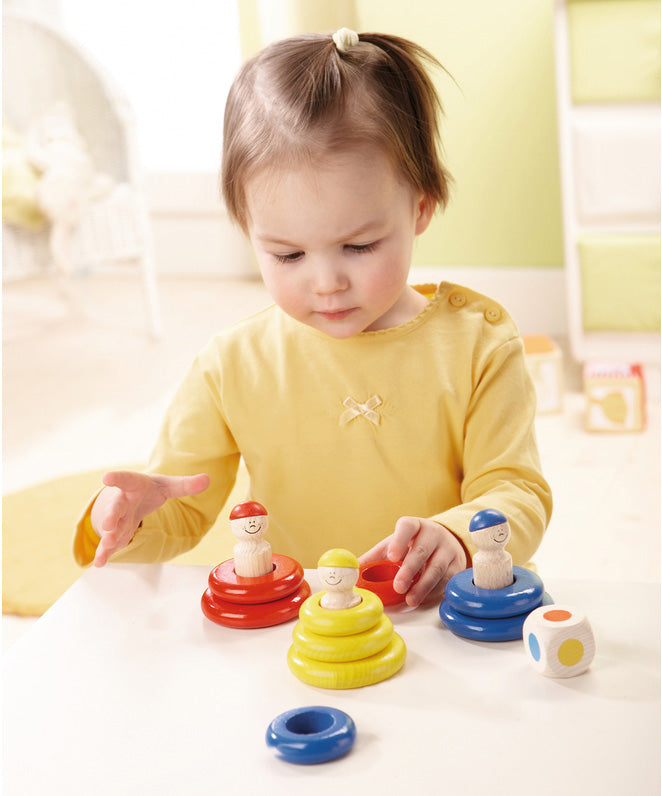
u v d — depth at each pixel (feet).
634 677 1.59
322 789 1.37
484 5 8.43
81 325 10.32
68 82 9.16
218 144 12.00
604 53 7.10
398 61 2.50
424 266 9.12
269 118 2.29
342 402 2.70
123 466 6.59
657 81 7.07
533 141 8.63
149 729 1.54
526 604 1.75
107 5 11.85
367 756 1.43
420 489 2.67
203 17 11.64
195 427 2.82
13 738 1.54
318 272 2.27
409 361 2.68
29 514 5.90
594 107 7.25
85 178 8.85
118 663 1.74
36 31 8.84
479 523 1.80
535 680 1.60
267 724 1.53
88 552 2.41
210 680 1.67
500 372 2.65
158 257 12.41
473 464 2.60
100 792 1.40
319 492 2.75
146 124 12.12
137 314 10.67
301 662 1.65
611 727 1.46
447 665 1.67
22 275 8.76
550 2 8.32
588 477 6.03
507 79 8.55
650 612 1.79
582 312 7.58
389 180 2.27
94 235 9.06
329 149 2.20
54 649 1.80
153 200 12.19
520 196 8.78
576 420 7.03
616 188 7.33
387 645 1.67
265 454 2.78
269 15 9.77
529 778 1.36
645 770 1.36
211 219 12.12
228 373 2.80
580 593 1.87
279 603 1.87
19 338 9.90
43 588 5.00
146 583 2.06
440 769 1.39
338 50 2.41
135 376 8.57
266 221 2.28
